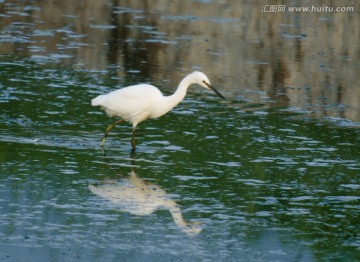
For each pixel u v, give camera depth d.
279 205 12.56
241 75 21.27
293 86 20.59
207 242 11.05
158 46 23.64
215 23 27.25
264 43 25.09
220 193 12.92
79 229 11.20
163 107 14.79
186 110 17.80
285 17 28.64
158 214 11.91
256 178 13.72
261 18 28.41
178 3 29.91
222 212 12.15
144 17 27.53
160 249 10.72
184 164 14.24
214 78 20.75
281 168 14.29
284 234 11.48
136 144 15.28
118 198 12.42
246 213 12.16
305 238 11.39
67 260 10.22
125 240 10.95
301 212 12.33
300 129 16.91
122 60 21.83
